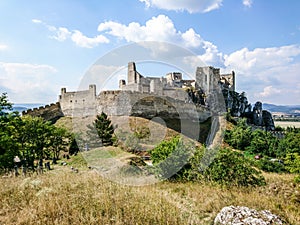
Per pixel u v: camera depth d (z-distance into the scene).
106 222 5.28
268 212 6.06
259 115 67.56
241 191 9.40
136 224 5.21
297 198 8.31
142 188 8.38
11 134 19.20
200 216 6.45
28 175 11.79
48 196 6.84
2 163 16.31
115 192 7.28
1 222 5.54
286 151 31.23
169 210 6.20
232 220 5.69
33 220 5.50
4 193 7.55
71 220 5.43
